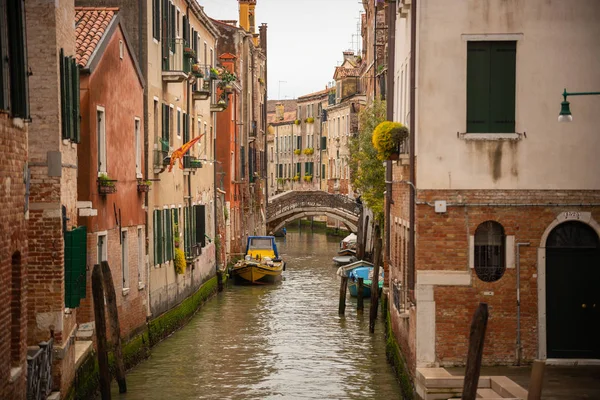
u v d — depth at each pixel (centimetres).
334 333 2820
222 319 3088
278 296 3728
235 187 4794
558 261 1702
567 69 1680
